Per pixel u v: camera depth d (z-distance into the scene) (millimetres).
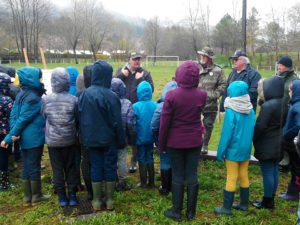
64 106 4441
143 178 5281
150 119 5066
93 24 69938
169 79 25406
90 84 4738
